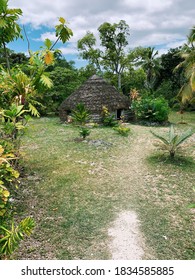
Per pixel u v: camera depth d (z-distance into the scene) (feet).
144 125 51.26
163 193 19.12
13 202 16.84
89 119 51.11
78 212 16.17
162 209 16.74
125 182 21.15
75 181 21.04
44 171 23.16
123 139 36.73
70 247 12.86
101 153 29.37
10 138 19.21
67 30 20.54
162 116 50.96
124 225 14.82
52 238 13.52
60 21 20.39
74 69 87.66
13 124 16.92
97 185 20.38
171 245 13.12
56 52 21.95
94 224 14.88
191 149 31.22
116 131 42.57
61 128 46.37
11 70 22.85
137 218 15.61
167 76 99.19
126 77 99.71
